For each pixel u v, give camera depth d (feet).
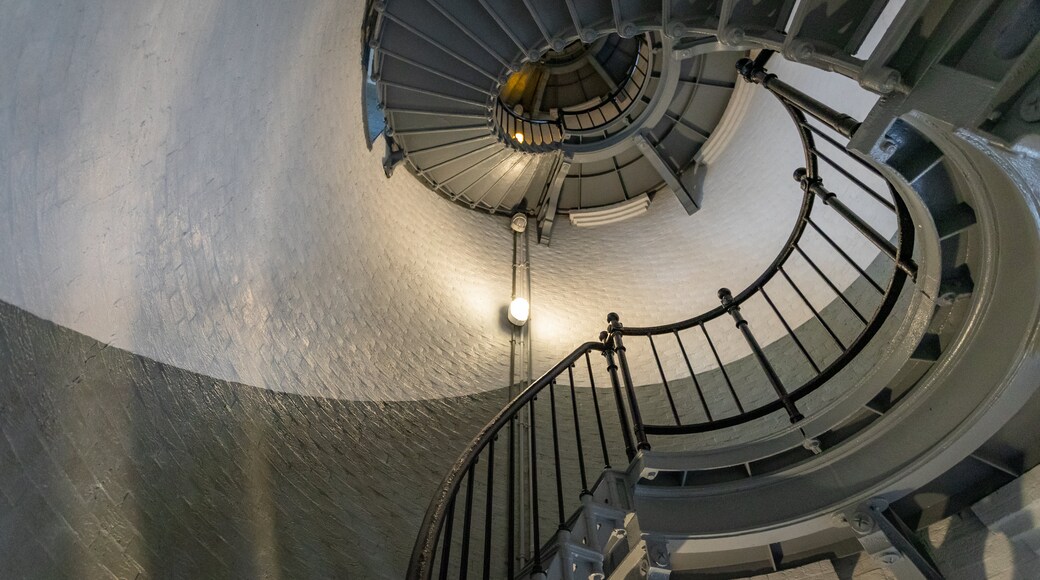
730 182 18.42
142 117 6.72
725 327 15.35
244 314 8.99
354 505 8.82
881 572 8.42
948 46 4.81
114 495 5.25
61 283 5.45
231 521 6.52
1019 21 4.41
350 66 13.93
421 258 16.02
